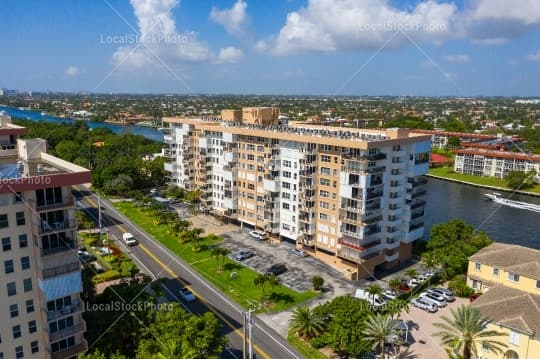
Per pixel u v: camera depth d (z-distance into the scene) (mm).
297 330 69938
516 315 62375
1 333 52844
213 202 136375
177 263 99750
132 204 145500
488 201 171625
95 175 159125
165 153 164625
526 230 135750
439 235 98500
